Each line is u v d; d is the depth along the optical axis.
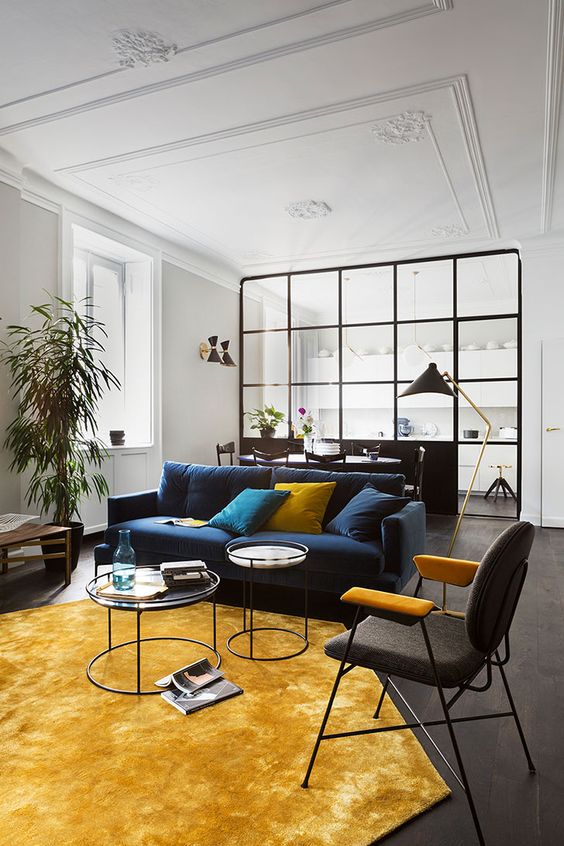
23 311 4.56
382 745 1.98
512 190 4.89
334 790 1.73
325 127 3.82
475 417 8.90
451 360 8.85
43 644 2.83
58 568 4.16
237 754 1.91
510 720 2.19
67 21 2.82
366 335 9.71
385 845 1.53
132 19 2.80
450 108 3.58
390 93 3.41
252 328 8.33
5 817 1.61
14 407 4.37
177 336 6.64
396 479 3.65
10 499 4.33
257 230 6.07
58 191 4.88
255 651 2.75
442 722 1.76
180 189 4.93
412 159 4.31
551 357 6.20
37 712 2.19
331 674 2.52
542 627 3.15
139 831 1.55
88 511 5.25
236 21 2.80
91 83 3.33
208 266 7.21
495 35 2.89
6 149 4.17
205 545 3.41
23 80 3.31
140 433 6.22
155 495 4.27
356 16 2.75
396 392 7.23
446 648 1.82
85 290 5.80
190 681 2.37
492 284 8.10
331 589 3.12
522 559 1.77
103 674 2.50
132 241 5.86
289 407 7.76
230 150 4.18
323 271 7.61
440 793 1.72
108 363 6.07
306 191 4.97
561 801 1.72
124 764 1.86
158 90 3.38
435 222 5.77
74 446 4.40
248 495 3.71
